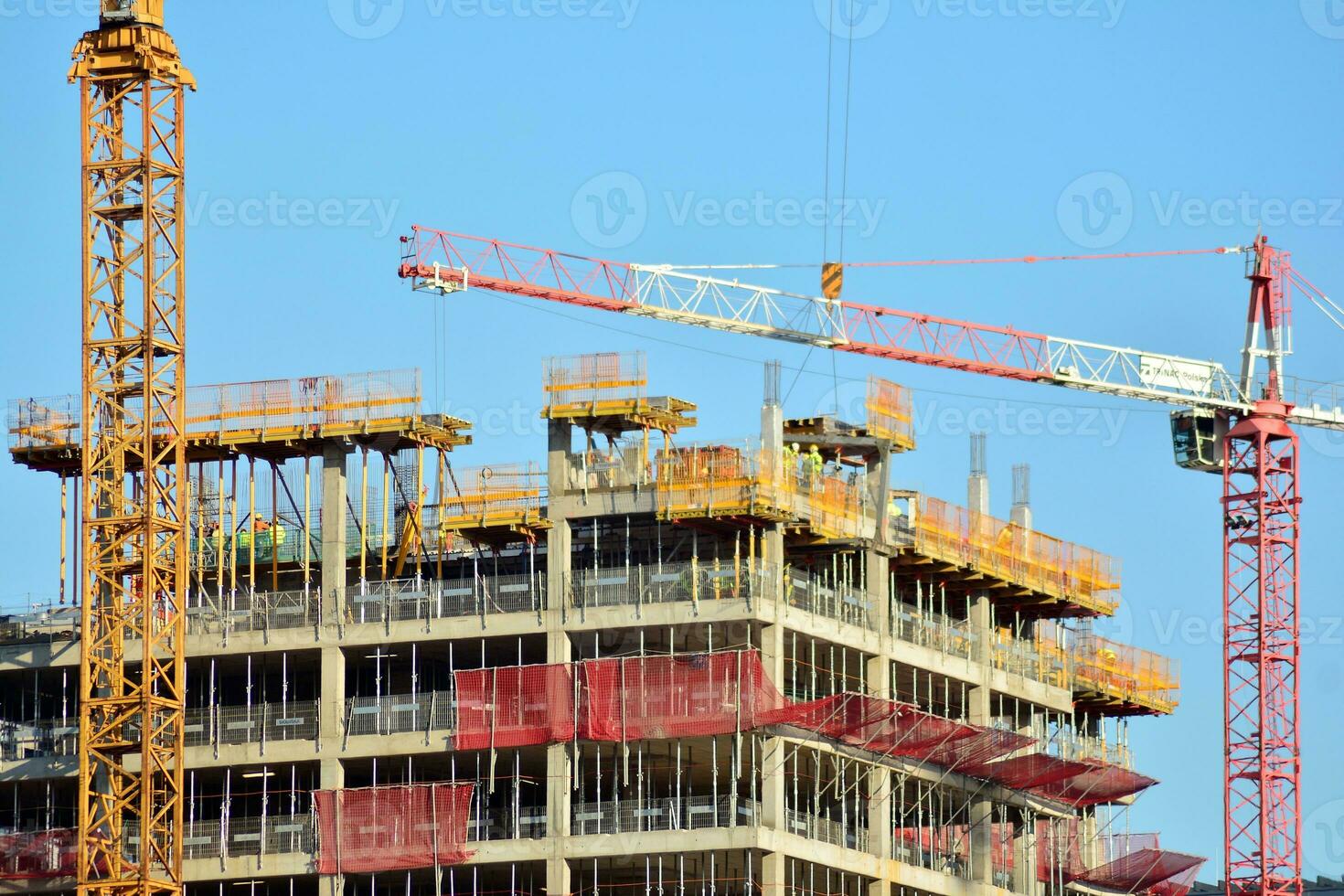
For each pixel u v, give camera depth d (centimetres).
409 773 16375
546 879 15950
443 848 15875
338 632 16375
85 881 15750
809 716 15762
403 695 16250
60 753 16612
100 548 16175
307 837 16112
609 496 16125
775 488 15988
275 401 16712
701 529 16275
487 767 16325
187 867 16175
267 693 17050
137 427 16388
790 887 15888
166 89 16488
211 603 16675
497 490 16375
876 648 16775
